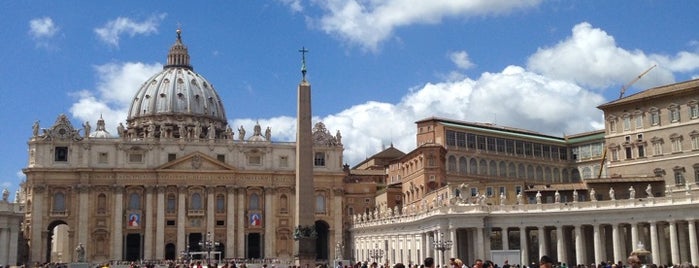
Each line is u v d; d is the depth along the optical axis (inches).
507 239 3764.8
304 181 2687.0
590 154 5900.6
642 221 3501.5
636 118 4510.3
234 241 5940.0
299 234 2637.8
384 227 4960.6
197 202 5935.0
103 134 7204.7
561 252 3678.6
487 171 5634.8
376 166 7273.6
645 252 2610.7
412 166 5703.7
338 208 6136.8
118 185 5812.0
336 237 6087.6
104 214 5782.5
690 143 4202.8
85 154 5816.9
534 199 4170.8
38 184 5693.9
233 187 5989.2
